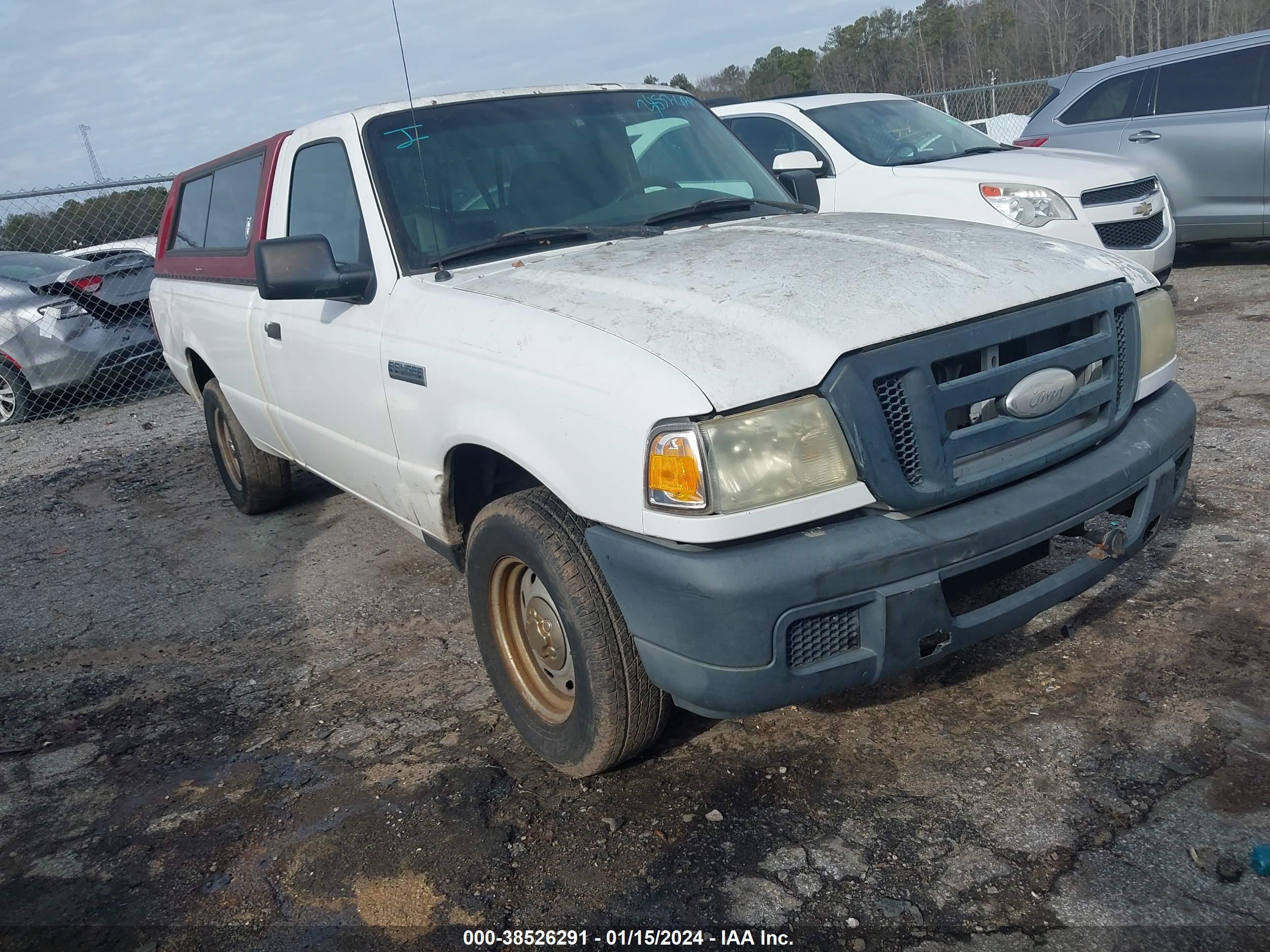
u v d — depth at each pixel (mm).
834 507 2318
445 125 3656
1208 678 2982
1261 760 2604
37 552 5715
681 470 2258
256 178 4520
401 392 3246
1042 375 2549
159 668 4047
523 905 2455
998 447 2533
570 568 2623
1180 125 8492
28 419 9602
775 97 8570
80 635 4469
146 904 2635
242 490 5703
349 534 5359
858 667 2359
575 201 3635
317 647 4066
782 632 2270
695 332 2449
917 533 2355
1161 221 7336
